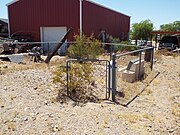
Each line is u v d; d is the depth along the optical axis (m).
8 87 5.45
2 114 4.02
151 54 9.51
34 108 4.37
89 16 17.88
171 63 12.35
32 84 5.77
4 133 3.41
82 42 9.46
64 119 3.97
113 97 5.24
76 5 16.97
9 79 6.08
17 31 19.53
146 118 4.31
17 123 3.72
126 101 5.27
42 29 18.55
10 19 19.66
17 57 11.43
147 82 7.32
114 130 3.70
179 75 8.98
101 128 3.74
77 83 5.35
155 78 8.09
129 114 4.44
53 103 4.76
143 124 4.02
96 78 6.88
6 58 10.84
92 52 9.34
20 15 19.19
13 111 4.15
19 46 15.81
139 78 7.62
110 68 5.27
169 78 8.25
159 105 5.14
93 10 18.38
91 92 5.60
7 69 7.36
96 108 4.62
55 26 17.97
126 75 7.11
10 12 19.53
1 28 22.70
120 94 5.73
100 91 5.82
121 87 6.35
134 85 6.71
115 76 5.22
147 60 9.50
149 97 5.73
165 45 21.09
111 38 19.34
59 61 9.88
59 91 5.40
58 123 3.80
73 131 3.58
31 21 18.84
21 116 3.97
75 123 3.85
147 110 4.78
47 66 8.27
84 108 4.58
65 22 17.55
